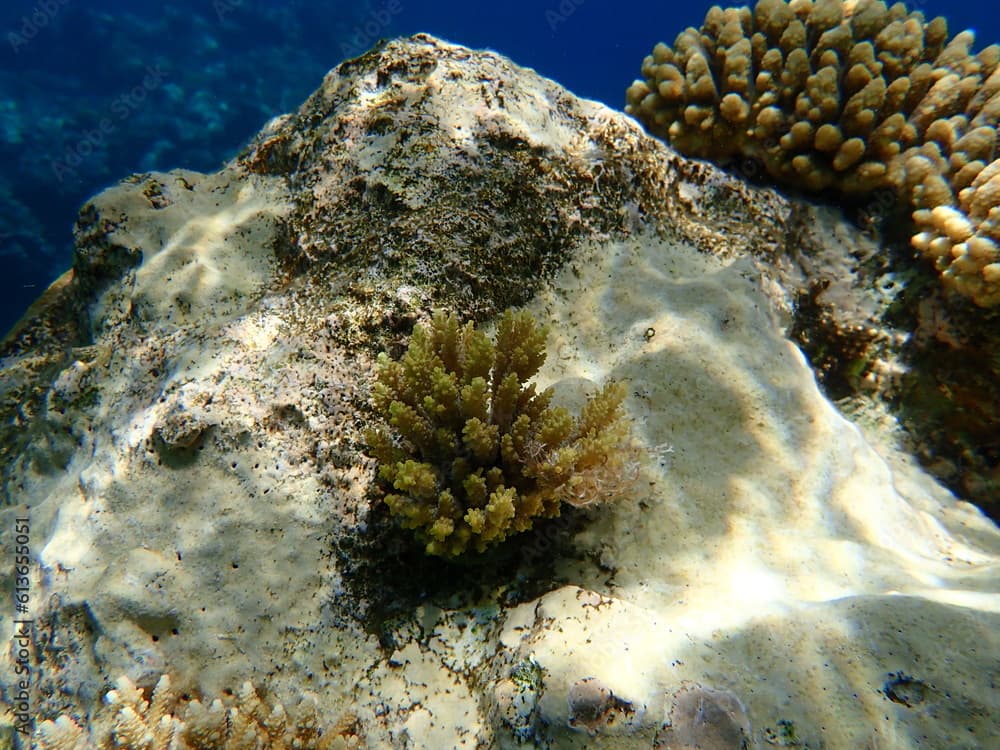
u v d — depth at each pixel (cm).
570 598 27
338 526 28
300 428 29
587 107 41
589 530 30
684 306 35
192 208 41
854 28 44
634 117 52
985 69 43
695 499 30
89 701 27
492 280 34
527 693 24
